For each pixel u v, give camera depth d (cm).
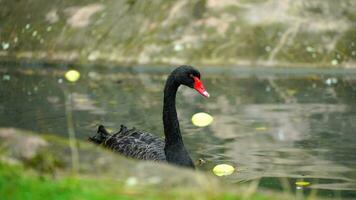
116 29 2164
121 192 428
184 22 2089
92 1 2305
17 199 411
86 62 2103
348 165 961
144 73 1906
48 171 473
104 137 1088
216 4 2105
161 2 2175
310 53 1945
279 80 1744
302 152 1036
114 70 1975
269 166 963
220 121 1263
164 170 478
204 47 2009
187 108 1404
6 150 491
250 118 1283
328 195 816
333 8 2056
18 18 2348
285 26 2017
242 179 900
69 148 507
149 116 1323
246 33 2014
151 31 2103
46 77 1839
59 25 2252
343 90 1587
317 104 1416
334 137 1127
